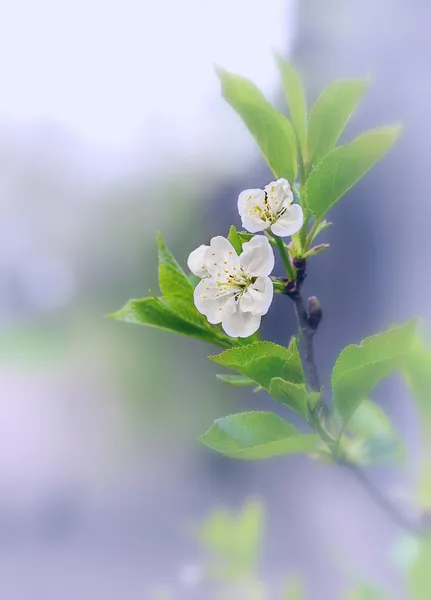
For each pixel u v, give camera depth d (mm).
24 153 1073
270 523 825
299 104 506
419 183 853
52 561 940
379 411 532
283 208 485
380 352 479
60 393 1078
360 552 726
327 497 838
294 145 498
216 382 918
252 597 589
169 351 1000
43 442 1066
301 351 491
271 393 480
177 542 918
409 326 475
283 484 888
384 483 559
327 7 907
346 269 854
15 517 999
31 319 1101
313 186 483
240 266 487
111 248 1043
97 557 933
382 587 559
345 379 482
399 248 859
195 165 933
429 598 512
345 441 515
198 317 503
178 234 959
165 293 504
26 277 1101
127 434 1034
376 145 478
